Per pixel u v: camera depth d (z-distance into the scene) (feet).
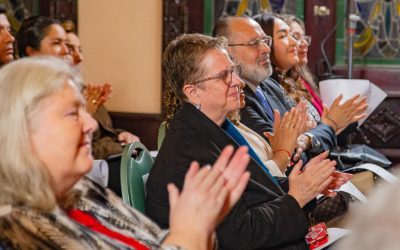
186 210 4.31
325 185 6.84
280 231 6.60
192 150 6.74
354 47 15.51
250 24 9.68
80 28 15.34
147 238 5.22
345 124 9.90
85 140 4.43
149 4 15.15
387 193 2.19
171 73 7.59
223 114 7.47
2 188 4.20
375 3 15.39
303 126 8.52
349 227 2.28
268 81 10.72
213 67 7.32
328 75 14.78
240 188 4.39
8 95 4.24
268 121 9.62
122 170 6.92
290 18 12.73
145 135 15.31
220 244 6.57
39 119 4.25
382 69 15.48
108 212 5.22
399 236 2.11
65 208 4.90
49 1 15.23
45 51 12.17
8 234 4.03
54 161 4.30
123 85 15.39
